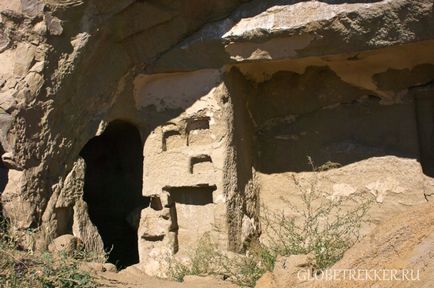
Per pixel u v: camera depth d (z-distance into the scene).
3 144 7.92
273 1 8.31
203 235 8.78
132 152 10.15
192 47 8.62
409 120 8.68
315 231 7.55
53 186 8.32
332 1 7.97
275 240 8.84
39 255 7.24
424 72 8.61
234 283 7.43
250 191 9.13
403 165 8.62
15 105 7.88
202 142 8.86
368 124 8.88
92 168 10.41
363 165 8.80
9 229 7.59
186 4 8.47
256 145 9.39
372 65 8.70
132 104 9.06
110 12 8.33
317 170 9.04
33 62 8.02
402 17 7.68
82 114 8.56
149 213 8.98
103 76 8.66
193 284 7.41
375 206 8.69
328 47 8.19
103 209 10.35
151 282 7.37
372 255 5.83
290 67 9.06
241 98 9.09
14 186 8.00
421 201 8.52
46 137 8.20
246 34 8.30
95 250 8.62
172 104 8.94
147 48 8.79
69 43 8.21
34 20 7.96
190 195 8.91
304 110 9.16
